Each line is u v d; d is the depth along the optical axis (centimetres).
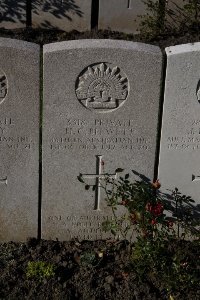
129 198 222
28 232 230
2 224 229
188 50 206
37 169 221
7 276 213
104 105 212
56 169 221
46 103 210
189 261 218
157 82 210
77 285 212
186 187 227
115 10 379
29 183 222
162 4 372
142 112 214
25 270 216
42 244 229
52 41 372
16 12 378
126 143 219
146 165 222
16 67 205
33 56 204
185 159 222
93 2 388
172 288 209
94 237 233
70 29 384
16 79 206
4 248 227
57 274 215
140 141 219
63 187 224
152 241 212
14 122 212
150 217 212
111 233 231
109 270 219
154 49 207
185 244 227
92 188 224
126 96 211
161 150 220
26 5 378
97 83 209
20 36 372
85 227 231
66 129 215
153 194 227
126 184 222
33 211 227
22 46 204
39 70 206
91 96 210
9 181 222
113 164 222
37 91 209
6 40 204
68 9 379
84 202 227
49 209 227
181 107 213
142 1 377
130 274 215
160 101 215
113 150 219
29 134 215
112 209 224
